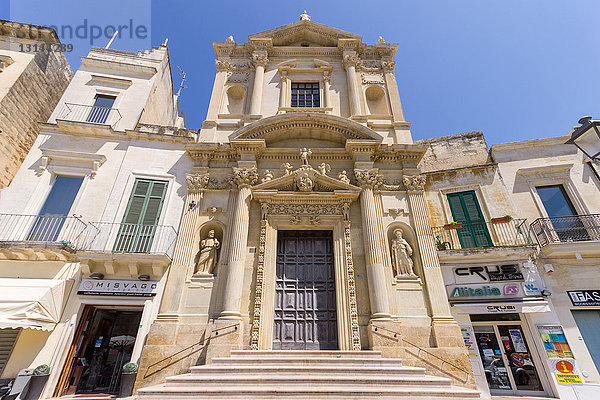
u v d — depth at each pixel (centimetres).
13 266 967
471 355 968
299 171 1162
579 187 1150
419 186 1190
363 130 1234
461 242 1173
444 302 983
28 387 788
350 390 602
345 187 1163
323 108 1398
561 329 942
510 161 1263
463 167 1313
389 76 1522
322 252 1143
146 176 1191
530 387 930
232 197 1168
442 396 609
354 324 948
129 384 812
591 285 980
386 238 1098
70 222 1062
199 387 630
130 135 1259
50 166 1162
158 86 1550
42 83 1459
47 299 872
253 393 596
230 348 867
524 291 998
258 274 1020
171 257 1045
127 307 994
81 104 1322
